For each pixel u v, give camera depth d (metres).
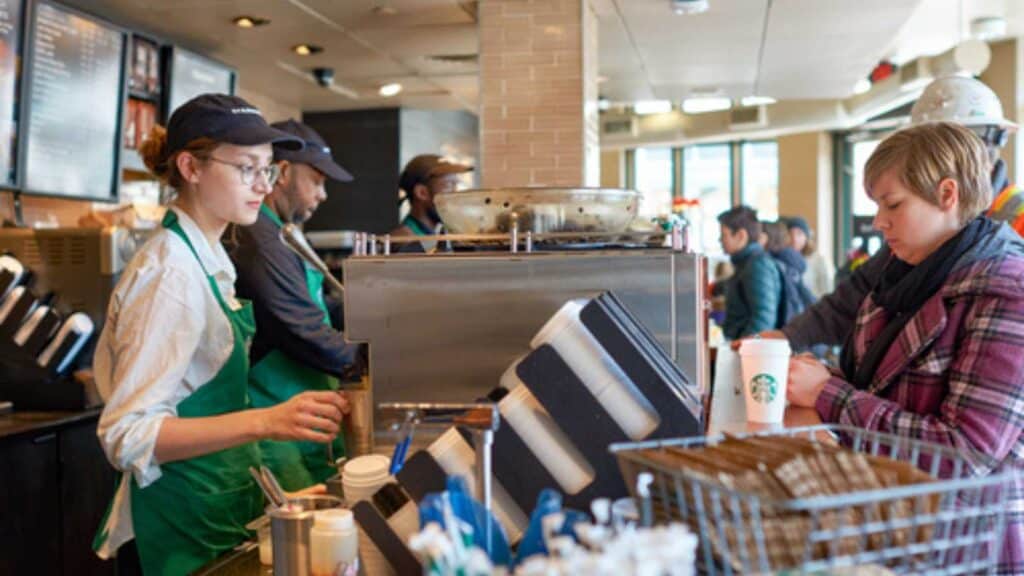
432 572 0.84
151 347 1.72
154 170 2.02
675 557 0.74
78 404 3.38
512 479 1.21
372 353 1.54
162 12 4.51
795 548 0.90
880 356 1.69
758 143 13.83
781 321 5.44
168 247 1.80
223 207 1.87
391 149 7.07
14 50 3.96
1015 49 8.19
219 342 1.88
